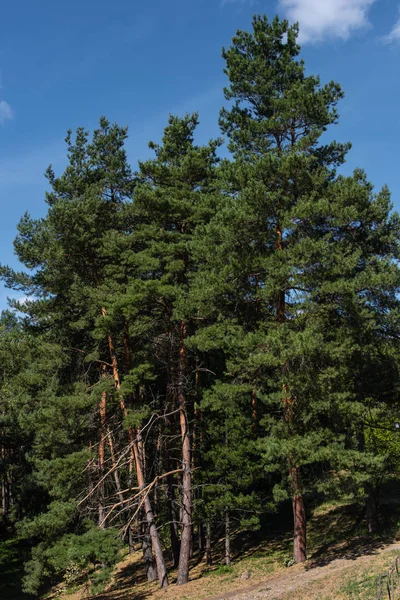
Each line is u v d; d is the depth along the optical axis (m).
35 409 28.61
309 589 19.39
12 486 44.31
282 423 22.59
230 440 26.44
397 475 28.08
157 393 32.59
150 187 29.31
